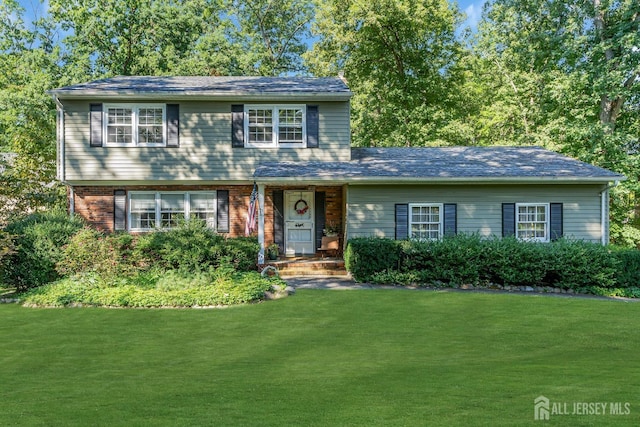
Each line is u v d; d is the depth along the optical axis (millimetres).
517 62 27719
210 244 15195
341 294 13742
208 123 19047
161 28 31172
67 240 14375
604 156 24266
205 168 18969
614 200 25047
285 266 17344
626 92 22781
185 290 12945
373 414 5297
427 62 30828
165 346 8977
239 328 10281
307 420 5145
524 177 17047
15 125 26641
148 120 18938
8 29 31453
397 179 16938
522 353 8414
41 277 14094
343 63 31688
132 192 19422
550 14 25609
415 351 8539
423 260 15500
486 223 17859
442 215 17812
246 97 18859
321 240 19828
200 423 5113
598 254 14820
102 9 29516
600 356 8203
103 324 10656
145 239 14961
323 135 19391
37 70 28688
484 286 15125
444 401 5727
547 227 17797
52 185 25406
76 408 5691
